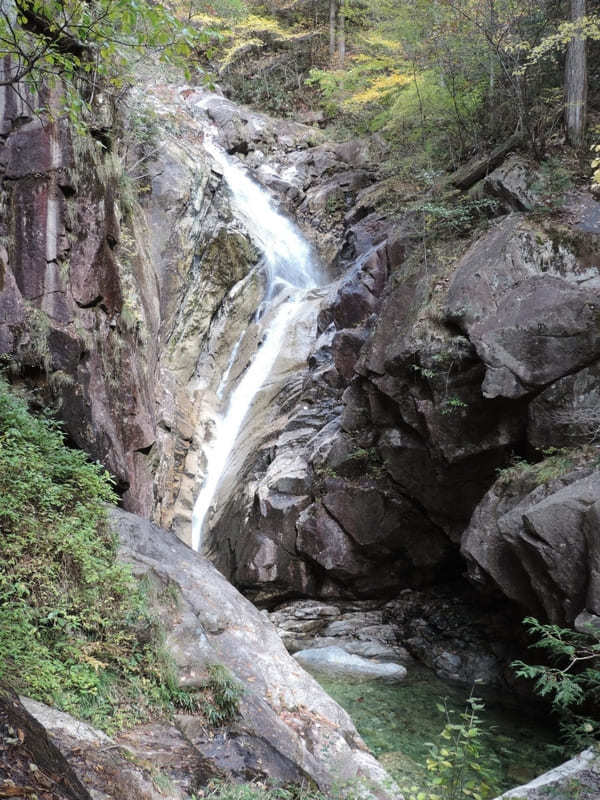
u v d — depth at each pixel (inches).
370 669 366.6
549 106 472.7
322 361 529.7
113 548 247.4
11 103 308.3
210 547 484.4
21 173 308.2
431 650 390.0
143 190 505.4
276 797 171.8
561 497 267.4
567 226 369.1
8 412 257.9
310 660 378.0
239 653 237.3
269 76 973.8
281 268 650.2
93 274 329.4
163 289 493.7
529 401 333.7
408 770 244.8
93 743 155.4
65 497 244.5
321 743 211.0
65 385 304.7
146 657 206.7
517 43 444.8
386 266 480.7
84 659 189.6
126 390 353.1
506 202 410.9
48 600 203.5
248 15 902.4
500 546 309.0
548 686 192.9
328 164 810.2
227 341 573.6
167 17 175.6
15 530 211.6
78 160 323.9
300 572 444.5
